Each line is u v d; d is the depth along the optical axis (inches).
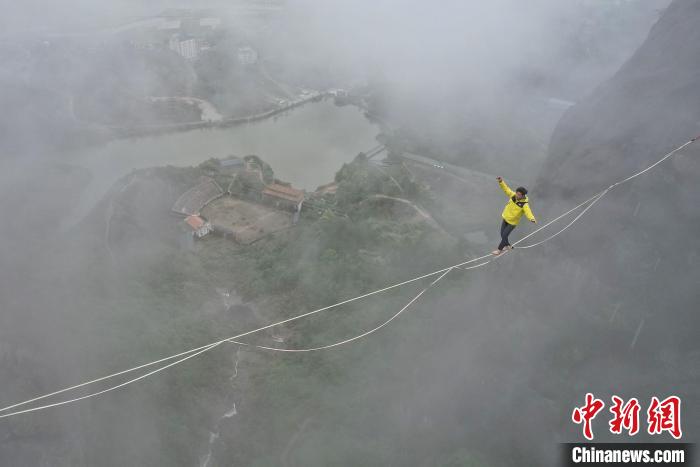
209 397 2265.0
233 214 3956.7
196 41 6496.1
